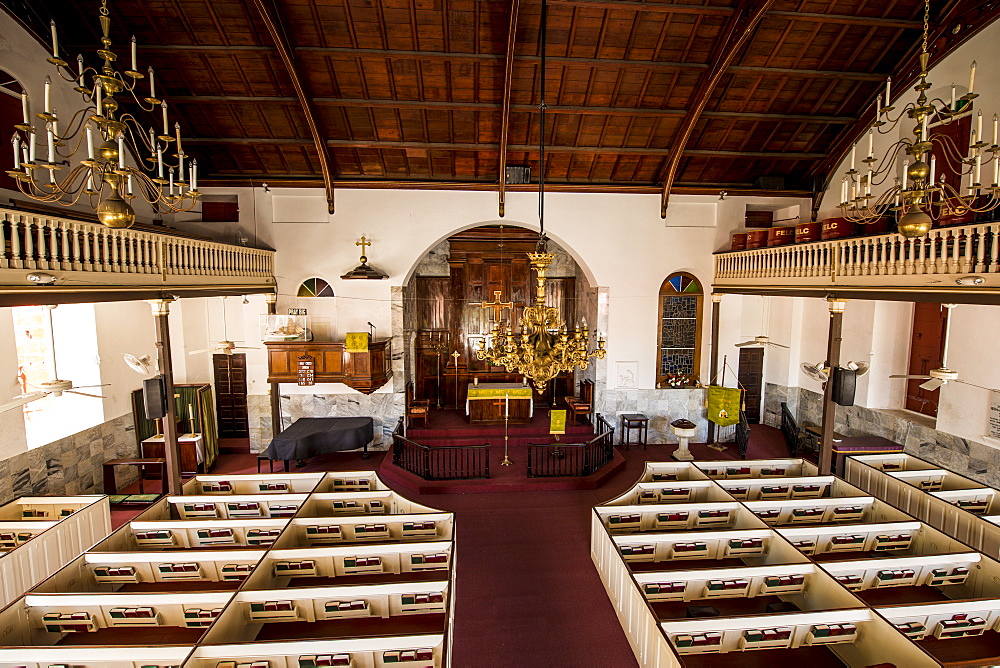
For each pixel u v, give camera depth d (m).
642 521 9.20
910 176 5.45
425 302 17.56
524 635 7.51
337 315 14.84
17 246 6.24
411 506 9.40
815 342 15.74
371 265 14.79
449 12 10.45
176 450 9.79
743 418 14.75
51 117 4.75
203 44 10.90
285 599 6.50
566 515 11.27
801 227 11.28
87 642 6.38
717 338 15.67
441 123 13.09
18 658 5.40
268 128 13.05
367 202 14.63
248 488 10.78
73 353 12.11
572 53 11.43
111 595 6.42
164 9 10.16
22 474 10.23
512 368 8.76
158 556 7.41
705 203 15.49
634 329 15.64
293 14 10.38
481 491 12.45
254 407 15.09
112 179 4.98
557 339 8.48
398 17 10.52
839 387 9.91
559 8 10.41
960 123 10.62
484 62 11.51
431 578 7.70
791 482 10.41
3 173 9.14
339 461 14.47
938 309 12.62
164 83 11.73
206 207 14.65
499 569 9.19
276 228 14.53
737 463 11.13
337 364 13.91
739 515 9.12
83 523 9.03
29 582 7.82
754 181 15.22
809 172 14.95
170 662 5.54
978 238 7.25
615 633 7.57
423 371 17.77
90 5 9.94
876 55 11.61
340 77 11.79
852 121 13.16
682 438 14.54
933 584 7.56
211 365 15.57
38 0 9.68
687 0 10.34
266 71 11.59
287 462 13.73
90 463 12.02
